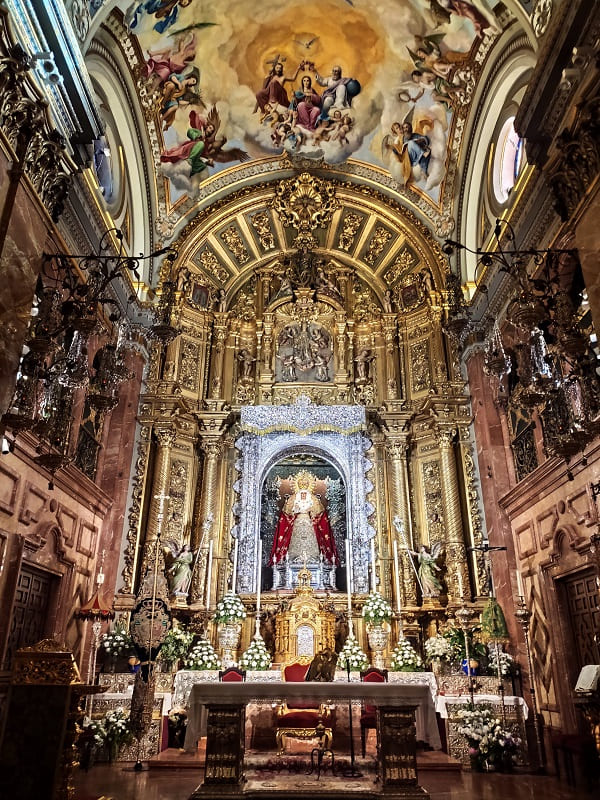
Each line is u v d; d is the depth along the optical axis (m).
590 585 9.81
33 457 9.41
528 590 12.12
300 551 14.83
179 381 15.79
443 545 14.12
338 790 6.59
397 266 17.69
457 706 10.02
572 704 10.16
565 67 8.66
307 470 16.20
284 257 17.98
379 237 17.64
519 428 12.99
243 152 16.67
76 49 8.62
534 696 10.38
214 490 15.07
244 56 14.88
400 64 14.70
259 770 8.09
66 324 8.52
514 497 12.55
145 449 14.48
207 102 15.38
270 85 15.55
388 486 15.36
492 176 14.24
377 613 13.01
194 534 14.74
